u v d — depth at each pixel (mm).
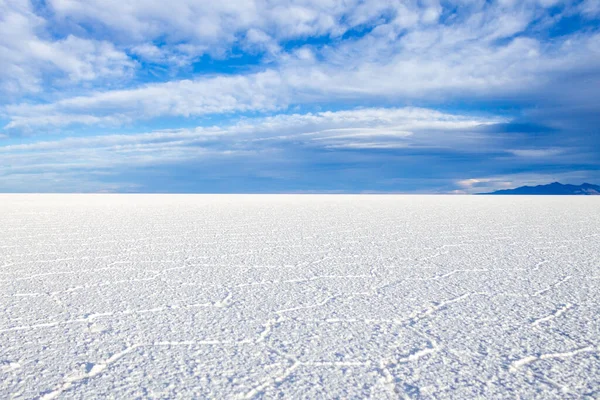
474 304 3549
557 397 2027
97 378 2199
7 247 6395
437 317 3217
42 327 2971
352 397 2012
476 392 2070
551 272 4746
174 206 16781
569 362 2418
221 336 2812
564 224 9445
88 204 18328
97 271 4801
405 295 3834
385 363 2398
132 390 2070
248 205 17688
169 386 2111
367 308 3451
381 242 6914
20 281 4328
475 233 7949
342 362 2410
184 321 3113
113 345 2646
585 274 4641
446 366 2359
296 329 2953
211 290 4000
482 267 5023
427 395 2039
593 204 18547
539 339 2764
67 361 2408
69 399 1987
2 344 2656
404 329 2957
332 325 3037
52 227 8906
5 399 1981
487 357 2480
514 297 3760
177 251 6090
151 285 4184
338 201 22781
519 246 6496
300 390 2078
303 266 5102
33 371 2281
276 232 8141
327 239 7238
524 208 15375
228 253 5938
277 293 3904
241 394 2033
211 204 18484
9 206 16594
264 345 2662
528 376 2244
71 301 3613
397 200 24672
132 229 8570
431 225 9328
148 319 3154
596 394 2055
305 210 14398
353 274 4680
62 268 4953
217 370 2299
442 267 5027
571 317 3213
